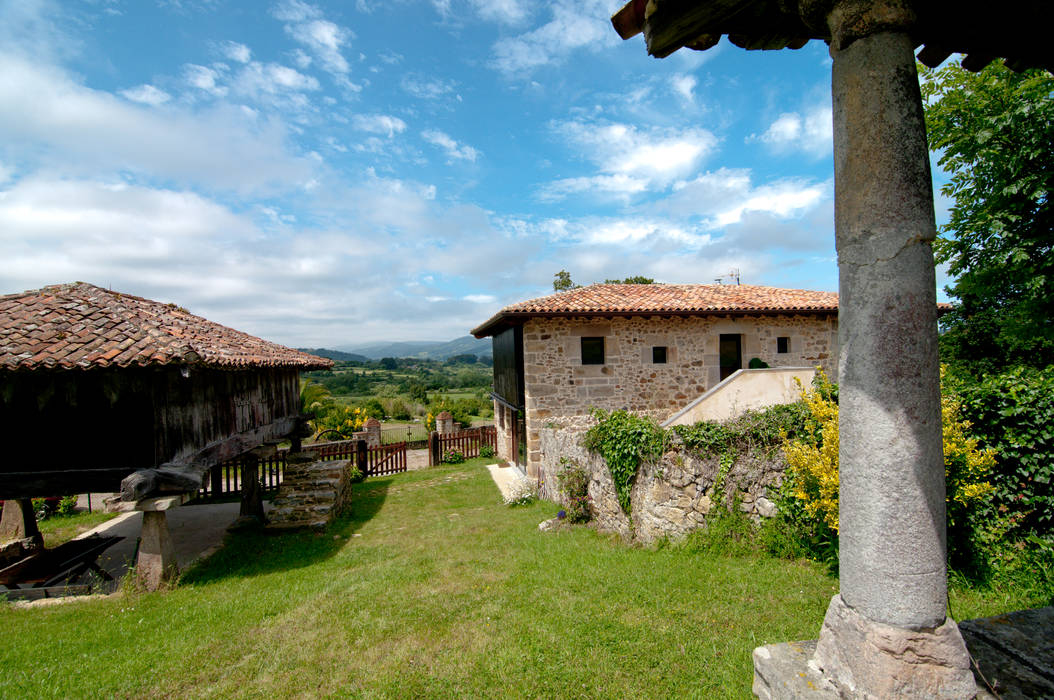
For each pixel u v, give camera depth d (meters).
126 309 6.59
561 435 8.83
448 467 14.67
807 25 2.13
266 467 13.80
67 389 5.63
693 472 5.58
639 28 2.58
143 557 5.95
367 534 8.12
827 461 4.34
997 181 6.66
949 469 4.17
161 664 4.01
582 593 4.70
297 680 3.70
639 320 10.84
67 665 4.04
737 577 4.64
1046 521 4.33
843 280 2.00
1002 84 6.67
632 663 3.52
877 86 1.89
